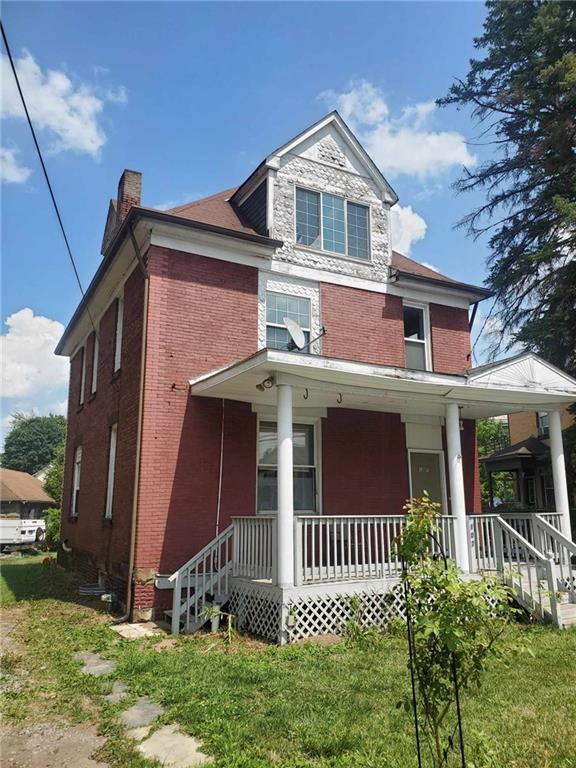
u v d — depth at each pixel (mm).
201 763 3975
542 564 9172
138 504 9562
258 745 4230
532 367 10984
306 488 11555
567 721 4629
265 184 12281
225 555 9930
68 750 4285
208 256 11102
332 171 13125
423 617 2949
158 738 4445
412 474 12898
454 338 14102
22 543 29609
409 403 11430
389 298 13312
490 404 10969
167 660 6566
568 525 11102
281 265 11922
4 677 6102
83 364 17609
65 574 15398
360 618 8281
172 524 9766
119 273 12875
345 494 11805
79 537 15172
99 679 5902
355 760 3904
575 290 18031
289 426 8516
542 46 19906
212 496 10234
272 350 8094
